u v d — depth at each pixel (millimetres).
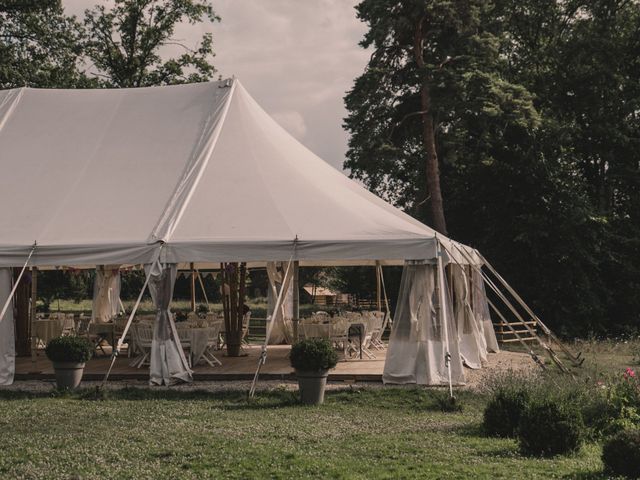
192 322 14250
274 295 18531
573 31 28938
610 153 27906
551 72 29031
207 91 16062
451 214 28703
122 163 14344
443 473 6574
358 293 32656
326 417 9586
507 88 23922
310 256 12195
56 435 8312
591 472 6457
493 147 26438
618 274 27625
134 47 31094
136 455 7371
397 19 23719
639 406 8742
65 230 12820
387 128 25359
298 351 10570
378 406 10477
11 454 7406
